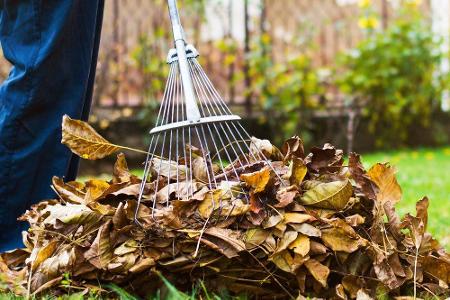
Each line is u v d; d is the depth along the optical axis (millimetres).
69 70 2371
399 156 6734
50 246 1901
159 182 1992
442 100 7977
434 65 7637
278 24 7062
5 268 2045
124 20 6422
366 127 7375
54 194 2395
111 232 1846
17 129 2322
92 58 2562
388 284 1821
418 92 7559
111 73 6289
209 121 1955
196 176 2045
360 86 7160
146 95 6312
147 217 1852
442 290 1899
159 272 1773
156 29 6312
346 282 1831
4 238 2357
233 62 6707
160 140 5945
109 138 6141
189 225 1838
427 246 1973
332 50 7457
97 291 1849
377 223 1923
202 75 2107
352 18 7395
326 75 6945
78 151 2043
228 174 2039
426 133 7902
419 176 5059
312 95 7059
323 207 1915
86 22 2387
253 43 6742
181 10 6418
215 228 1815
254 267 1838
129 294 1855
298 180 1918
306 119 6867
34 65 2289
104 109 6215
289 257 1800
